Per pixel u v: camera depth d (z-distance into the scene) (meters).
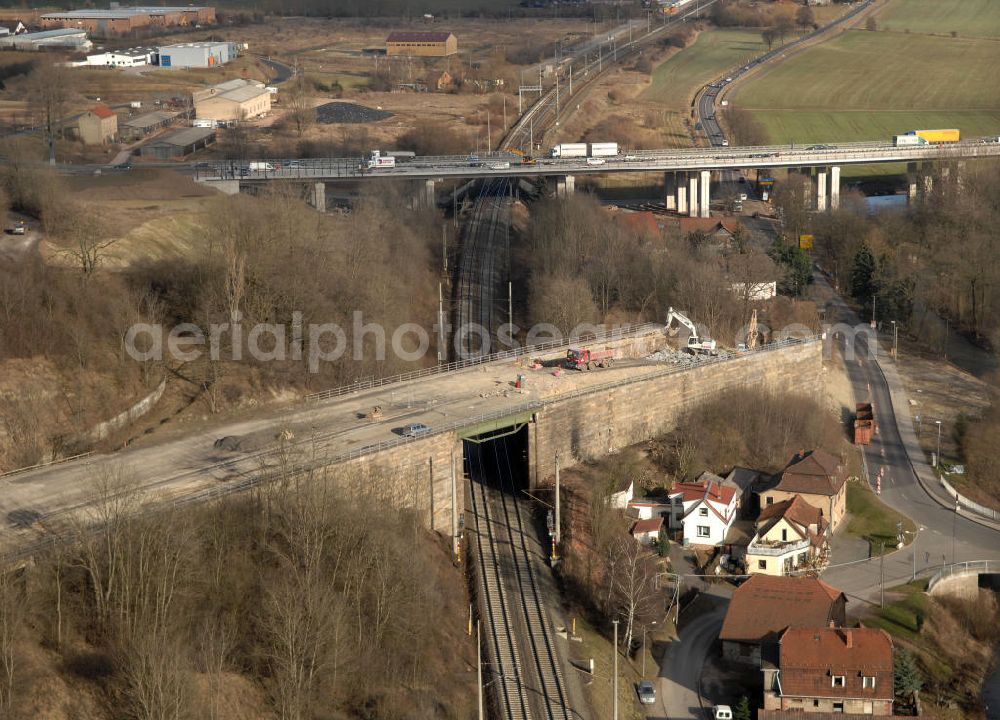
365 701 153.50
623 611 182.62
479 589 186.50
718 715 166.12
